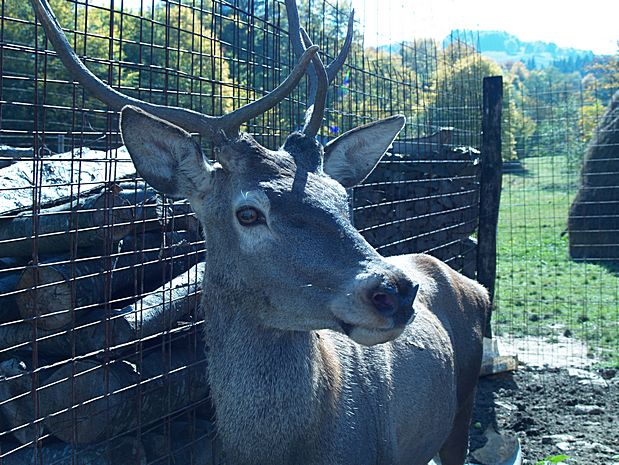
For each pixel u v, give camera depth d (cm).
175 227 447
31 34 929
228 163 298
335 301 267
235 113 311
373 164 359
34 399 319
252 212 285
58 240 370
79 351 367
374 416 340
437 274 461
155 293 397
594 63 2770
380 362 356
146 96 600
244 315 300
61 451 359
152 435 391
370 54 852
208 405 436
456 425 475
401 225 793
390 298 257
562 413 645
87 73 308
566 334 909
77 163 437
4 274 395
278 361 299
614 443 577
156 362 395
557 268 1447
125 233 377
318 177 294
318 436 307
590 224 1520
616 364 780
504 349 809
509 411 644
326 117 626
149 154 304
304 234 277
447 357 418
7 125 957
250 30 491
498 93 827
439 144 848
